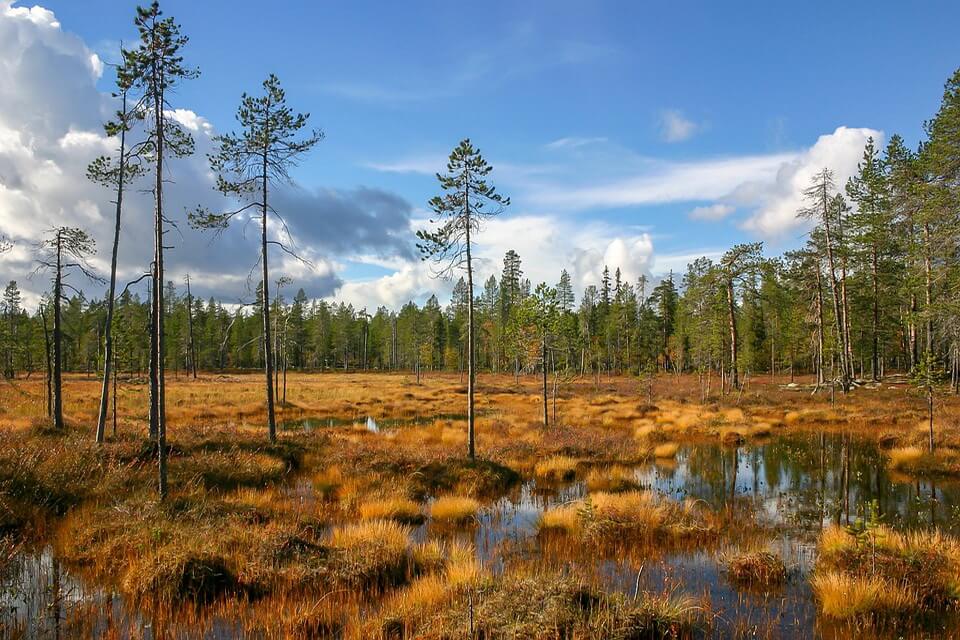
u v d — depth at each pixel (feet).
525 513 41.22
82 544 29.60
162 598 23.70
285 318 132.98
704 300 138.62
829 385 121.39
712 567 29.48
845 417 88.79
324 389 161.48
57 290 62.39
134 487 39.78
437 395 148.05
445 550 31.73
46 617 22.63
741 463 60.85
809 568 29.19
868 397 104.88
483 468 52.08
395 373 259.19
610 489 47.44
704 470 57.47
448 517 38.52
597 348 222.89
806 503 43.73
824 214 114.01
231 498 39.96
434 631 20.54
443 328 273.54
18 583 25.86
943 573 25.73
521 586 23.80
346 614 23.27
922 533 32.04
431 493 47.19
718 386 153.99
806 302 145.48
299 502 41.86
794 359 168.25
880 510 41.34
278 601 24.30
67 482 38.68
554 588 23.24
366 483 47.03
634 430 83.10
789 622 22.89
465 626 20.51
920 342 135.03
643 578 27.63
